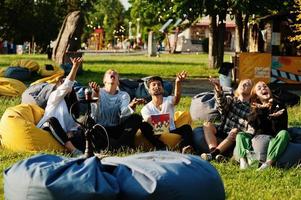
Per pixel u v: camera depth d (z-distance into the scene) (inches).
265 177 326.0
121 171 242.1
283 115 372.2
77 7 2512.3
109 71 404.5
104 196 232.1
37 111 416.5
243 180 321.4
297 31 896.3
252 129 372.5
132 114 395.2
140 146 393.7
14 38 2348.7
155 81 408.5
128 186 236.2
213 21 1298.0
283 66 962.1
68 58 1155.3
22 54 2364.7
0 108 586.6
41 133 384.8
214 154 372.5
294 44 975.0
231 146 375.9
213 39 1305.4
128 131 390.0
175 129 401.7
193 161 250.2
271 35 981.2
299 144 352.5
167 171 239.1
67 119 395.9
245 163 353.7
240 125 386.3
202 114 544.1
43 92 509.7
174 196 235.3
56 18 2370.8
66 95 399.5
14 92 662.5
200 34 3078.2
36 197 233.5
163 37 2839.6
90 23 3794.3
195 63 1609.3
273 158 346.0
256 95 381.7
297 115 591.5
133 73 1199.6
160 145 391.5
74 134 391.9
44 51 2485.2
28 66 928.3
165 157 256.2
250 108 386.6
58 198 231.9
